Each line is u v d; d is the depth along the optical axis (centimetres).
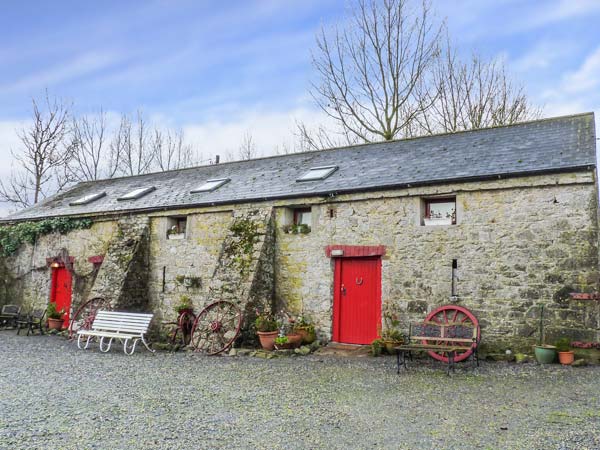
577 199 762
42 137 2366
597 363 717
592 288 732
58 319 1312
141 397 580
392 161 1062
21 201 2364
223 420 486
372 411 517
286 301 1021
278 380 675
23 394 595
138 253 1209
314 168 1166
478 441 420
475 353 752
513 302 791
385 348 862
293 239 1031
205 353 928
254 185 1179
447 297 848
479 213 841
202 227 1169
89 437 433
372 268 948
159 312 1198
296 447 409
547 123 1018
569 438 421
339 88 1914
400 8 1820
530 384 621
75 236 1398
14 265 1527
